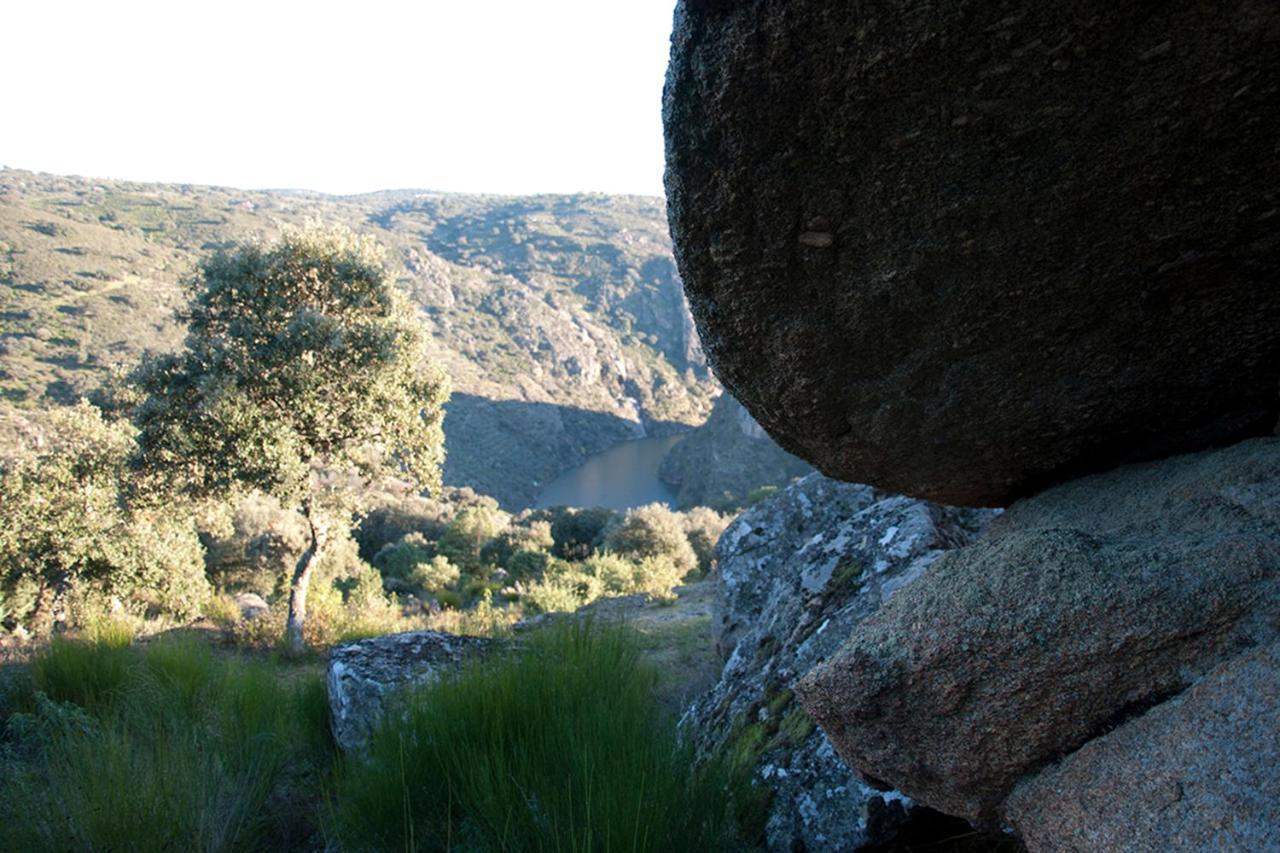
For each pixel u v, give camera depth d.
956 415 1.88
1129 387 1.76
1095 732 1.38
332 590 11.68
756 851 2.60
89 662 5.30
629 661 4.03
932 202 1.49
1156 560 1.41
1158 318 1.63
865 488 5.63
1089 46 1.22
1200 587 1.33
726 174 1.56
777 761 2.91
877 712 1.59
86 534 14.58
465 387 99.06
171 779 3.19
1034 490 2.17
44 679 5.07
